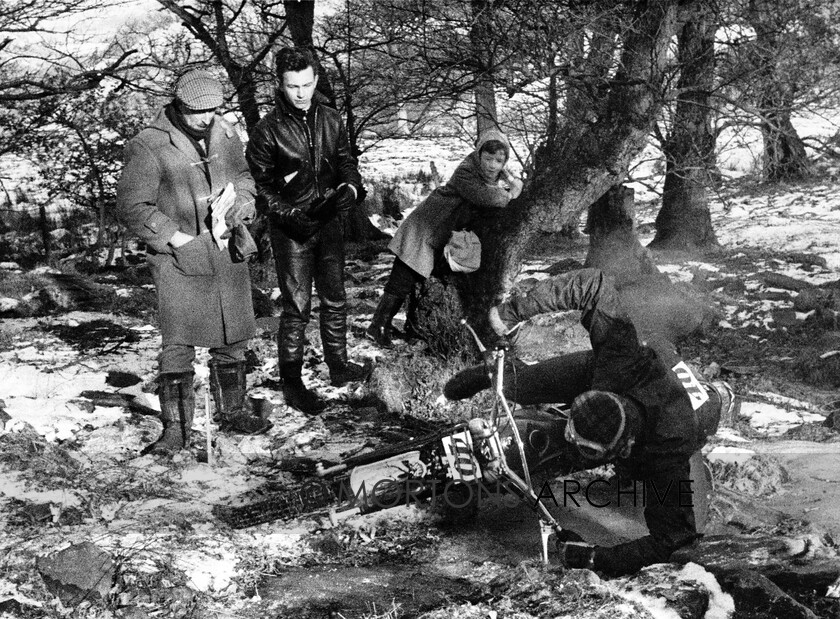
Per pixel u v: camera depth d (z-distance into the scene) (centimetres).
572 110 879
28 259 1681
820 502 532
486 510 527
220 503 532
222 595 425
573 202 739
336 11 1306
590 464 470
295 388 708
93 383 778
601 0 809
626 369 425
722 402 458
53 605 398
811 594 402
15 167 2050
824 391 841
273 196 667
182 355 608
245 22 1347
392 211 2100
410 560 472
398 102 987
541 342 779
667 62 820
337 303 727
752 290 1241
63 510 503
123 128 1569
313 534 494
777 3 847
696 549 438
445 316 776
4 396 736
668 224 1571
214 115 607
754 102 889
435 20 939
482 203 699
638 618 379
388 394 716
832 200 1927
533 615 392
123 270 1541
